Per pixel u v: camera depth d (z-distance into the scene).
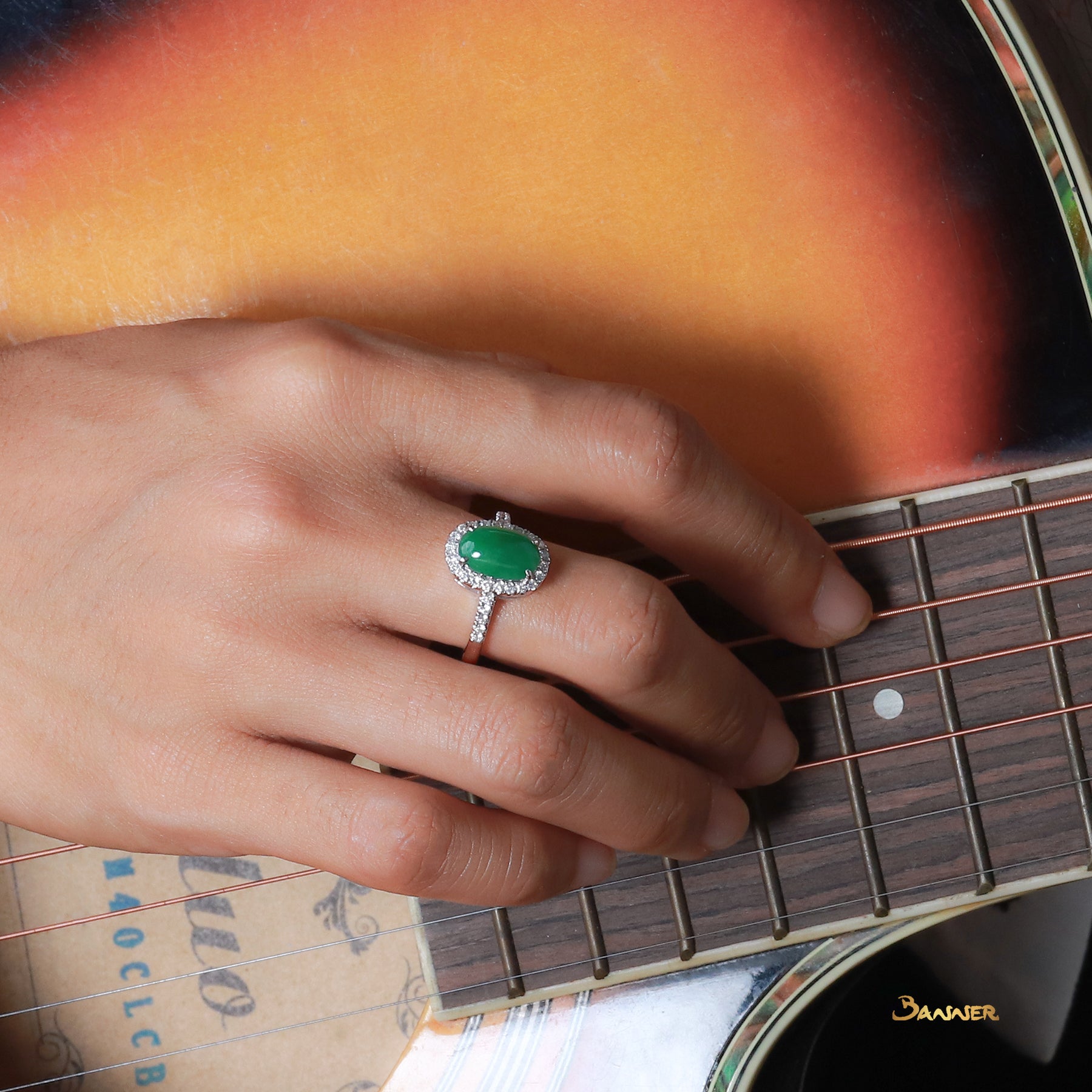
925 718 0.54
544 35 0.54
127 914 0.54
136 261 0.54
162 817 0.51
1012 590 0.53
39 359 0.52
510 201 0.54
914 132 0.54
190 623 0.51
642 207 0.54
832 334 0.54
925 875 0.53
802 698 0.53
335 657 0.50
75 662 0.51
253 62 0.54
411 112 0.54
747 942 0.53
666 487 0.51
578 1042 0.54
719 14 0.54
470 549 0.50
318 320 0.52
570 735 0.50
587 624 0.50
